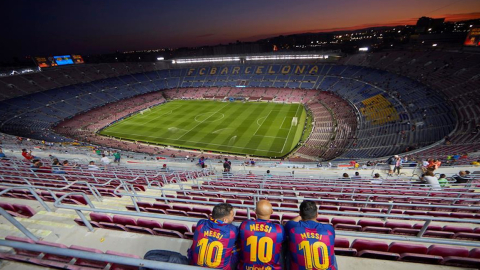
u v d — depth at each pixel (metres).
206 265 3.51
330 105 60.53
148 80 90.44
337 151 38.22
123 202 8.73
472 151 21.92
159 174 15.70
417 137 32.88
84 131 53.16
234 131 50.31
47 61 76.62
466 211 9.23
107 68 88.44
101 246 5.40
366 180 14.94
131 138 49.31
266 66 89.06
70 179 11.46
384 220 8.37
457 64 46.34
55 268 4.15
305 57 83.81
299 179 15.94
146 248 5.35
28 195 8.20
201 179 16.41
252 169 24.28
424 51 60.16
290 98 70.62
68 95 68.81
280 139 45.72
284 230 3.83
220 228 3.65
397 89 51.59
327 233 3.60
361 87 61.81
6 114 54.19
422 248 4.79
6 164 14.62
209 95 79.88
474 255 4.59
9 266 4.26
